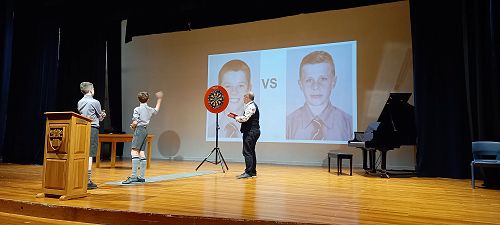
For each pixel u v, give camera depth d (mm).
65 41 8109
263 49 8586
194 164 7797
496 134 5043
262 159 8352
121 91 9883
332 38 7969
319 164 7832
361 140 6551
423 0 6145
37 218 3061
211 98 6801
